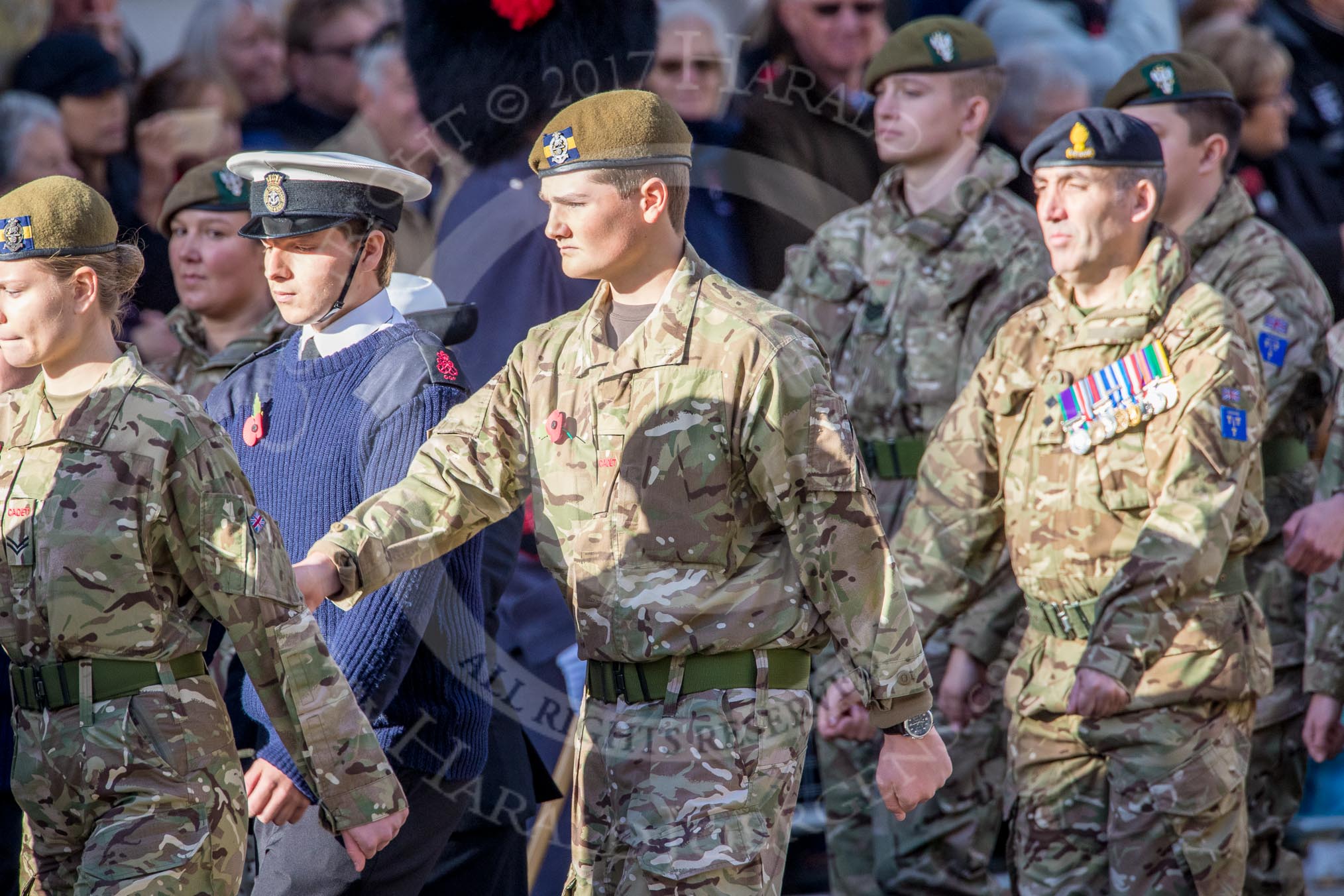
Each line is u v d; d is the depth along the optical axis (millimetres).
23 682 10531
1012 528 14312
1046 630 14188
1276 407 16969
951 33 16547
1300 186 21750
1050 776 14062
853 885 16734
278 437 12133
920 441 16594
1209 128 17344
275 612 10414
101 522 10250
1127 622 13164
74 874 10648
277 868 11891
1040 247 16578
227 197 16375
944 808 16062
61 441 10391
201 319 16984
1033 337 14289
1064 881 13961
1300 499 17469
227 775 10695
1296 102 22141
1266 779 17125
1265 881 17125
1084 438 13758
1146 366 13547
